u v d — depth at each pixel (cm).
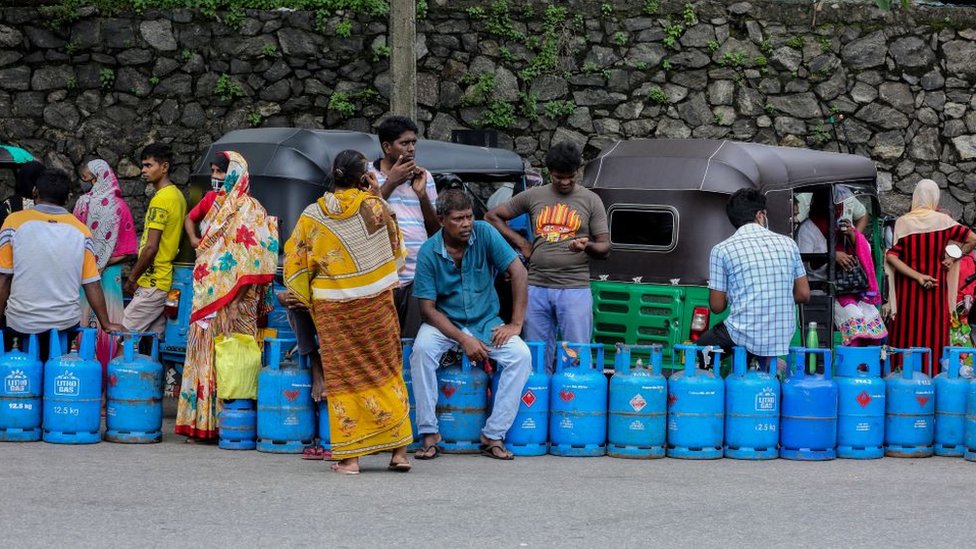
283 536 568
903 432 841
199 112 1301
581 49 1353
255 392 811
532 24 1347
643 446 805
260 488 675
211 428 821
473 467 759
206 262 816
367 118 1321
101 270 964
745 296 821
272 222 825
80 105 1289
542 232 884
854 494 701
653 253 949
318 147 891
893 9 1380
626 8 1357
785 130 1372
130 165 1294
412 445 816
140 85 1294
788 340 824
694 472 760
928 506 672
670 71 1362
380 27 1322
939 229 1025
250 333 820
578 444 809
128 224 978
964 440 841
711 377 813
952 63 1385
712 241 933
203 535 566
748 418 809
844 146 1376
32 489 657
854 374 838
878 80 1380
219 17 1304
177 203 935
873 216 1074
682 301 937
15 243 814
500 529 591
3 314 837
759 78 1370
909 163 1383
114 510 612
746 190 848
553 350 897
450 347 797
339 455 721
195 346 824
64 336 838
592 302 940
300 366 798
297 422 794
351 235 711
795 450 816
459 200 774
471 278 800
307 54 1312
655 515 630
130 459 758
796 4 1374
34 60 1284
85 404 812
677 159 956
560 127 1352
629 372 815
